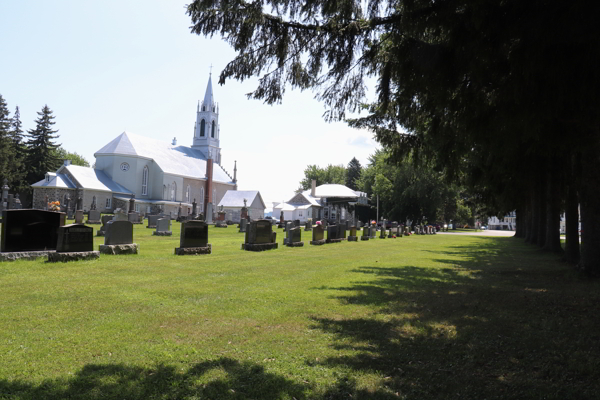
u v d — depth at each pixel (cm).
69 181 6862
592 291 989
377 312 768
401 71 748
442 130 970
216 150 11512
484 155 1436
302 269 1327
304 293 924
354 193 10638
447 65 717
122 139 8219
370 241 3253
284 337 599
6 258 1164
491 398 412
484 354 540
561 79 662
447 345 578
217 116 11612
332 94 854
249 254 1703
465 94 771
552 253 2194
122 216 2988
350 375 466
